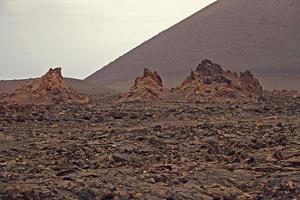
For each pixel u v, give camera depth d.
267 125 29.62
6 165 16.28
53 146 21.00
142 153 19.42
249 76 67.06
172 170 16.19
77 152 19.27
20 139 23.47
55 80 57.88
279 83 118.81
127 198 12.81
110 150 19.73
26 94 55.94
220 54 156.50
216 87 59.44
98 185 13.55
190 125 30.14
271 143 22.22
